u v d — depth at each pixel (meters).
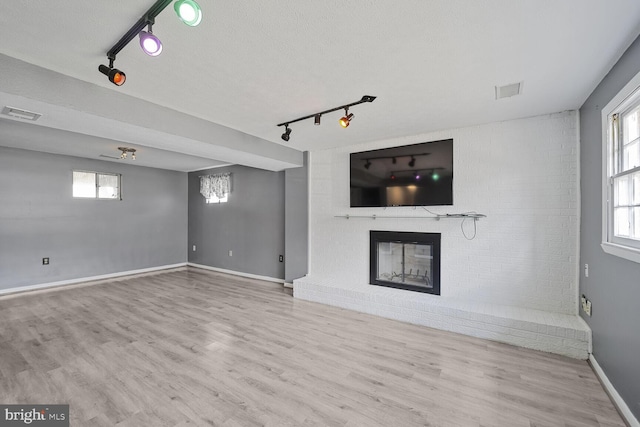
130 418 1.84
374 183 4.11
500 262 3.28
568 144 2.94
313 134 3.79
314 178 4.73
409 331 3.23
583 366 2.48
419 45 1.79
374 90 2.44
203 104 2.76
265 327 3.34
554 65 2.02
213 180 6.46
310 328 3.32
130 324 3.41
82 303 4.23
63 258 5.19
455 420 1.85
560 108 2.87
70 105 2.21
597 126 2.36
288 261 5.10
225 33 1.66
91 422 1.81
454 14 1.50
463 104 2.75
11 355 2.65
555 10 1.47
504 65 2.03
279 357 2.64
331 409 1.95
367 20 1.55
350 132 3.69
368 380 2.29
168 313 3.81
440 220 3.64
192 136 3.09
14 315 3.71
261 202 5.80
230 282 5.58
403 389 2.17
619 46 1.79
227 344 2.90
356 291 3.89
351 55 1.90
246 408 1.95
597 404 2.00
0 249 4.56
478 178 3.38
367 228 4.23
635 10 1.46
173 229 6.92
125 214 6.04
